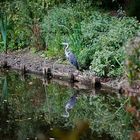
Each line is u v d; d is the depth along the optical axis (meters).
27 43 19.59
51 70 16.53
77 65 15.65
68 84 15.76
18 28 19.88
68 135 3.85
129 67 6.07
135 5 19.72
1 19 19.62
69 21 18.36
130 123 11.78
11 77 17.12
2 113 12.80
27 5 20.31
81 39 16.64
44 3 20.38
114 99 14.10
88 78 15.14
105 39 15.79
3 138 10.71
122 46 15.25
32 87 15.76
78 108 13.38
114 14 20.05
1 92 15.26
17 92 15.20
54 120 12.11
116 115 12.59
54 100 14.23
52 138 10.33
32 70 17.16
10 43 19.75
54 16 18.72
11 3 20.95
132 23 16.45
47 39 18.61
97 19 17.53
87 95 14.66
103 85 14.80
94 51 15.86
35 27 19.20
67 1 20.00
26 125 11.66
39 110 13.12
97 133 10.98
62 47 17.86
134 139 5.48
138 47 6.14
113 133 11.01
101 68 15.05
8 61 18.38
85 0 19.70
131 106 5.79
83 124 3.94
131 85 6.05
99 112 12.98
